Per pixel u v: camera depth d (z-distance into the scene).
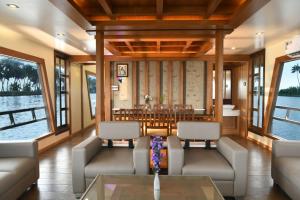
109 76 7.24
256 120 6.48
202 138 3.54
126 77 7.34
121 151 3.40
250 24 3.63
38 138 5.04
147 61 7.28
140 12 3.52
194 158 3.06
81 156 2.82
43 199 2.90
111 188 2.34
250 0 2.65
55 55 6.14
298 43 3.78
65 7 2.86
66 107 7.09
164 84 7.33
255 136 6.38
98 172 2.81
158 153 2.16
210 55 7.04
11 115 4.53
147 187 2.37
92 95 9.94
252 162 4.39
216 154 3.27
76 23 3.57
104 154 3.25
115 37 4.50
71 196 2.98
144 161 2.81
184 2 3.35
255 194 3.04
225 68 8.52
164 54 7.03
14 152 3.18
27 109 5.09
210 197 2.18
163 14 3.51
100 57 4.13
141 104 7.29
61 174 3.73
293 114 4.84
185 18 3.69
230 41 4.92
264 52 5.89
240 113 7.55
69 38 4.68
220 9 3.48
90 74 9.46
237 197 2.86
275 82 5.42
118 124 3.59
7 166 2.79
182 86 7.25
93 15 3.62
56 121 6.17
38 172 3.36
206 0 3.28
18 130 4.72
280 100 5.38
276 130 5.53
